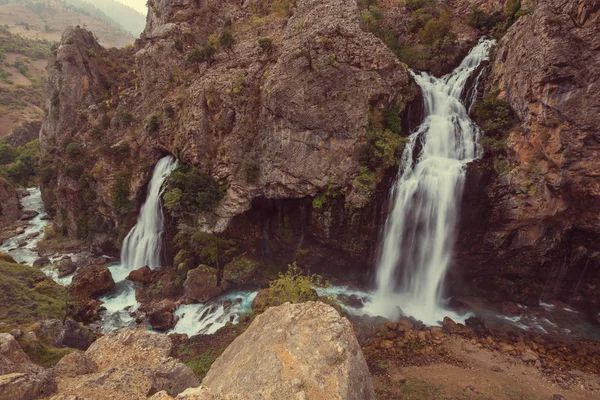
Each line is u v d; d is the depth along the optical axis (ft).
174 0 143.13
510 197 78.74
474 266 89.92
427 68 114.11
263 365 28.86
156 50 127.24
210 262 98.84
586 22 70.79
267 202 101.71
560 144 73.20
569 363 67.46
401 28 123.03
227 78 104.12
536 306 87.51
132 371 33.63
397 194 87.04
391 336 74.90
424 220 87.40
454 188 83.30
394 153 86.43
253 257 102.37
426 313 84.94
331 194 89.61
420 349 71.00
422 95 99.91
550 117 74.28
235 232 101.60
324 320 33.19
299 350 30.01
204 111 104.68
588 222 78.59
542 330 78.28
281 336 32.07
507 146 81.71
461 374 64.34
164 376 37.19
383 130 90.07
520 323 80.84
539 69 75.10
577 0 72.08
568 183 75.31
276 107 90.33
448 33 112.47
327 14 93.15
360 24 94.73
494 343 73.00
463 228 84.79
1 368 34.01
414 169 88.99
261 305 81.51
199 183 100.48
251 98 99.25
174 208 99.19
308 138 89.45
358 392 28.84
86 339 68.80
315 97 88.43
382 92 89.76
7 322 62.28
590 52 69.15
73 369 36.86
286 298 74.02
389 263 91.66
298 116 88.89
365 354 69.97
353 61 89.35
